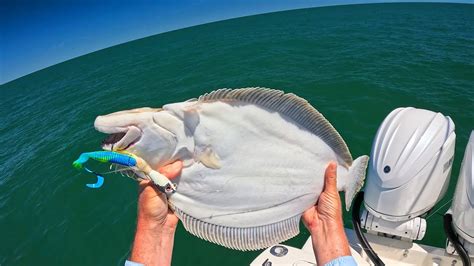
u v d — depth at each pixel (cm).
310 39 1741
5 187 911
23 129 1262
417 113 344
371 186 325
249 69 1414
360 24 2005
